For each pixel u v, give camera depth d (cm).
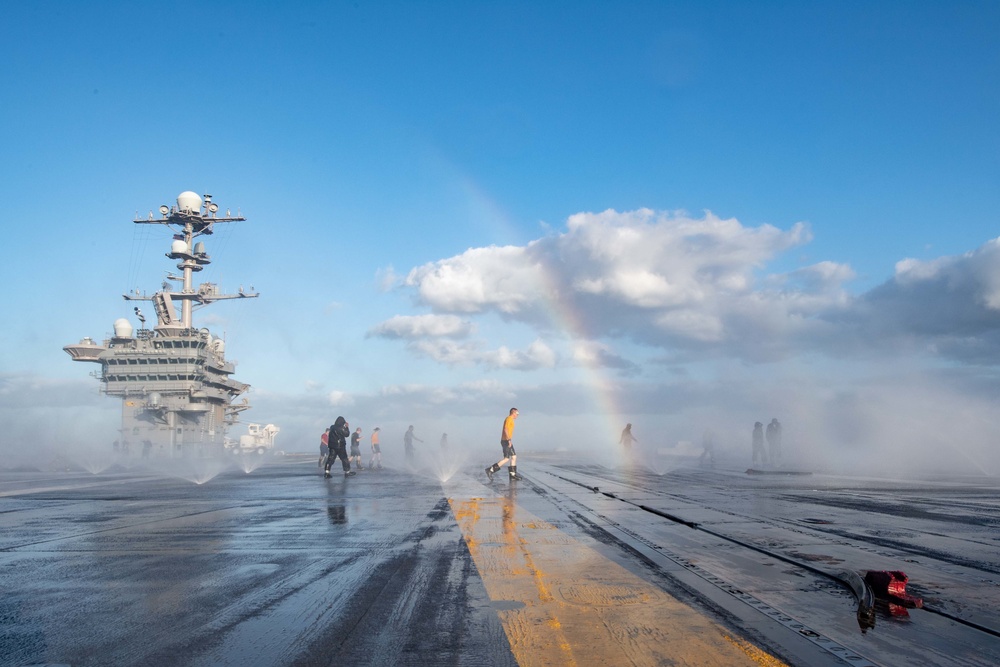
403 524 1048
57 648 451
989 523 1032
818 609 533
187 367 4888
